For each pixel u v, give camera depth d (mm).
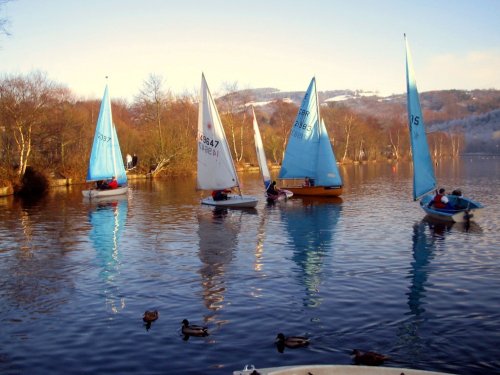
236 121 95438
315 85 40344
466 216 26172
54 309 13414
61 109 60969
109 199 41750
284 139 104250
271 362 9953
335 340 10984
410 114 29406
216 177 35625
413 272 16531
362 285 15102
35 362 10227
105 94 44625
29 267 18172
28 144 50031
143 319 12445
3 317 12844
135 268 17734
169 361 10102
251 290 14773
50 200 41625
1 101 49188
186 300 13945
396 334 11258
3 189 45219
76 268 17922
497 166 100875
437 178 64188
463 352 10305
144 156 72062
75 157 61188
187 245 21719
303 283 15430
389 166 105188
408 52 29078
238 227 26359
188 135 79312
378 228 25109
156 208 35094
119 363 10078
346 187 50969
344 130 125500
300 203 37031
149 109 80688
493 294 14055
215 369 9711
